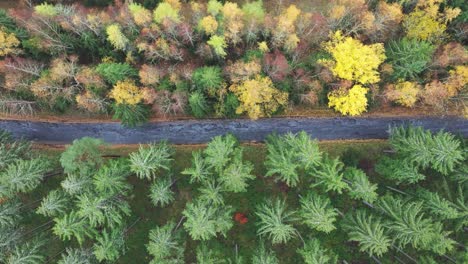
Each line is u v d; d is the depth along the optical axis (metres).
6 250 42.56
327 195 48.97
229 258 45.97
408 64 45.34
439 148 40.41
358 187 40.62
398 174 43.47
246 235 50.66
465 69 44.62
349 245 49.84
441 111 52.19
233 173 39.62
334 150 53.84
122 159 46.50
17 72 46.78
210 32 47.31
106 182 39.53
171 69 47.66
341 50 44.72
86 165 42.47
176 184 52.53
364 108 47.22
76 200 42.75
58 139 56.19
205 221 38.47
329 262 43.69
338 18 47.34
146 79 45.84
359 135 54.28
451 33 49.09
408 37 48.47
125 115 49.53
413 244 39.81
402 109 53.50
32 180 41.88
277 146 45.00
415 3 47.81
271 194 51.47
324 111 53.94
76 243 50.16
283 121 54.44
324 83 48.19
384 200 42.38
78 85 48.50
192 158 52.97
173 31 47.12
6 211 42.16
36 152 50.66
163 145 46.56
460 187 42.34
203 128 55.12
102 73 46.75
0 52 46.19
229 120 54.47
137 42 48.09
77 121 55.09
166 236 41.81
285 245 50.47
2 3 55.03
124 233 47.06
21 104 51.16
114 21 48.12
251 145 54.66
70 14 47.78
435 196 42.06
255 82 44.22
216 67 47.75
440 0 45.75
